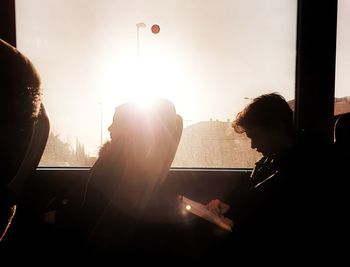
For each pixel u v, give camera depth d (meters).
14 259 1.37
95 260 0.79
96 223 0.83
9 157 0.56
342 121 0.83
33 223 1.43
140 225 0.80
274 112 0.90
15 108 0.55
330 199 0.75
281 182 0.80
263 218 0.81
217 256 0.96
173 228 0.87
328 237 0.75
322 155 0.80
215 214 1.03
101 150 0.95
